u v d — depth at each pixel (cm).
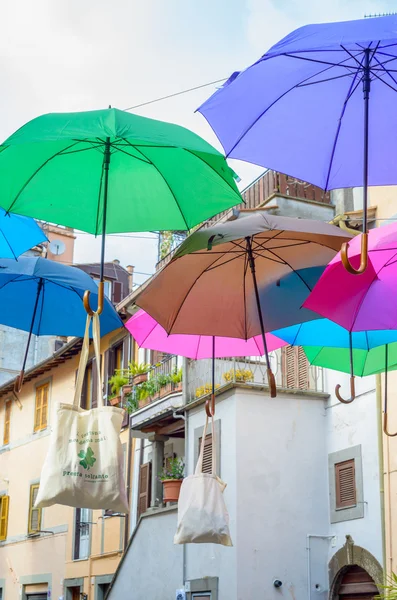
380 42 434
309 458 1326
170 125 493
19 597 2284
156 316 589
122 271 2559
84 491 496
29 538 2295
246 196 1531
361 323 521
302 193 1438
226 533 616
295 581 1260
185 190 554
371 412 1233
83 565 2019
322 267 589
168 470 1727
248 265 595
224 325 599
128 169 552
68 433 504
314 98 486
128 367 1975
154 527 1516
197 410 1464
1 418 2634
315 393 1346
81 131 458
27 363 2808
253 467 1295
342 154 507
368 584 1205
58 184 555
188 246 513
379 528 1180
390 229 492
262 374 1397
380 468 1151
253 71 470
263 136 502
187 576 1378
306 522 1293
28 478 2378
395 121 492
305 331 649
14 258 595
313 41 386
